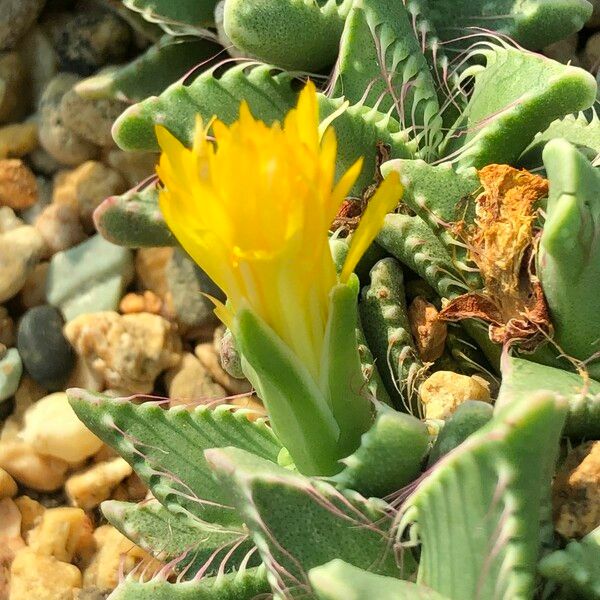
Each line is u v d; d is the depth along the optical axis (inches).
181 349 8.3
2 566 7.9
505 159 7.1
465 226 6.9
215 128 6.2
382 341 7.1
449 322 7.1
